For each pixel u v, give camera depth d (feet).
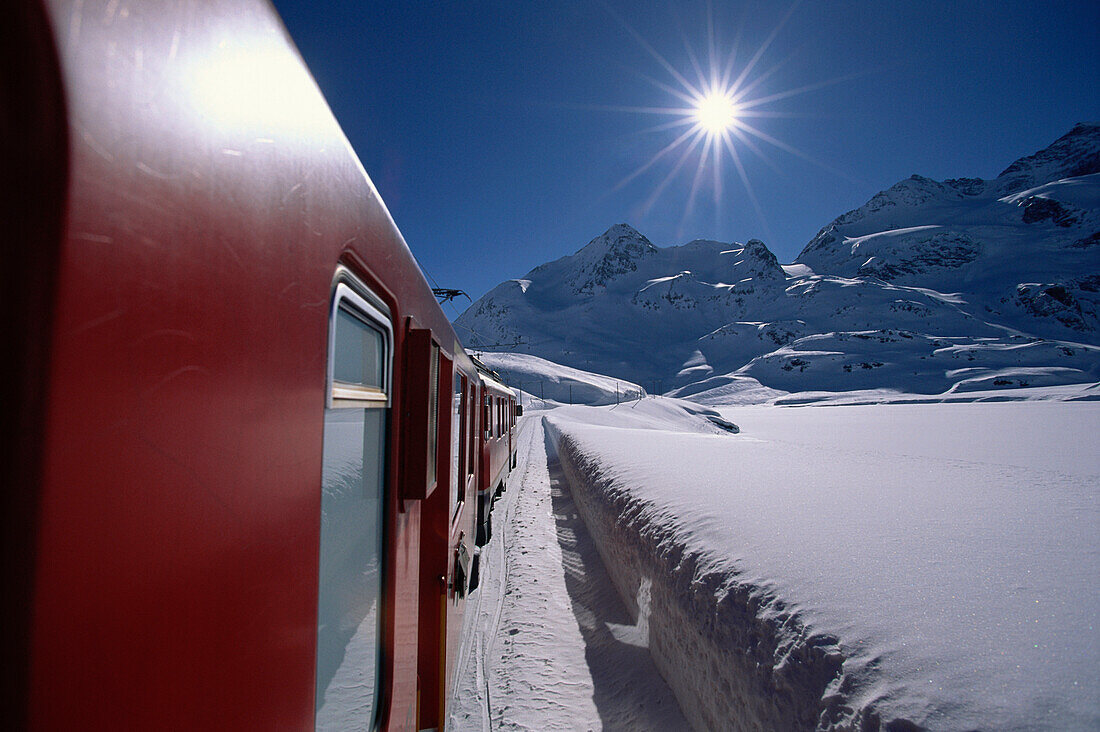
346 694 5.15
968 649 6.52
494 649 15.72
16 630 1.86
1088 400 348.59
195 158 2.78
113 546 2.23
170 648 2.56
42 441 1.92
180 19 2.71
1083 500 13.76
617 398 413.39
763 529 12.27
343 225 4.85
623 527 18.54
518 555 24.86
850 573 9.14
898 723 5.80
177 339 2.61
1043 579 8.14
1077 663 5.94
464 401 14.80
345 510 5.14
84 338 2.08
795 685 7.45
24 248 1.91
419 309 8.33
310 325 4.10
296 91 4.02
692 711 10.74
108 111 2.20
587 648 15.78
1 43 1.84
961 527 11.32
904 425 189.88
